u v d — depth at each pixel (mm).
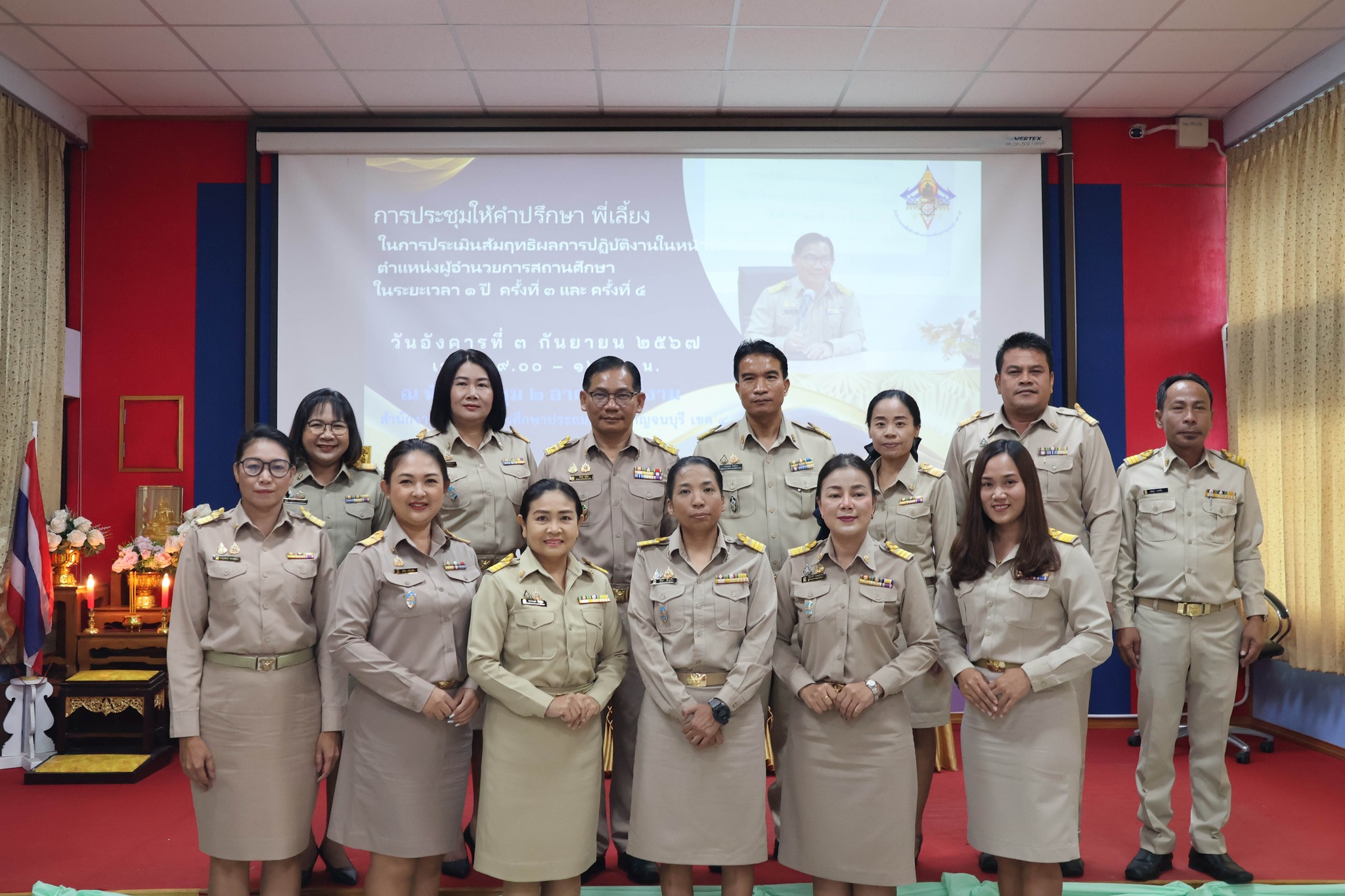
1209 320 4863
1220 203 4875
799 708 2332
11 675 4207
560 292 4734
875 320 4770
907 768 2248
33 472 4117
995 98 4625
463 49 4074
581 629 2271
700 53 4121
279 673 2311
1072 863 2783
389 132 4703
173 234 4750
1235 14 3818
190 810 3406
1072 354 4742
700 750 2215
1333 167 4094
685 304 4758
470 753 2357
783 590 2410
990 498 2285
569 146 4715
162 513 4547
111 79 4336
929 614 2299
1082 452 2834
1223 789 2795
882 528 2779
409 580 2248
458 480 2738
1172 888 2641
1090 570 2248
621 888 2633
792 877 2803
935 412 4762
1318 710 4250
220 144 4773
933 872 2807
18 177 4227
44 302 4402
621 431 2746
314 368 4652
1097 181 4867
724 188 4773
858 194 4789
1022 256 4785
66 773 3719
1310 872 2799
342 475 2797
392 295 4703
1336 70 4066
